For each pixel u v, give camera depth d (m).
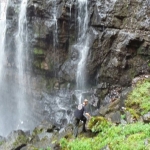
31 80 20.78
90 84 18.23
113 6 16.83
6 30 20.70
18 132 13.29
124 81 16.80
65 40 18.42
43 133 13.17
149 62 16.25
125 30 16.64
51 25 18.11
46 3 18.09
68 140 11.20
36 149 11.72
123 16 16.78
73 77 18.38
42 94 20.11
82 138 10.80
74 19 17.94
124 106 13.02
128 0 16.75
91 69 17.67
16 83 22.00
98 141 10.03
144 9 16.41
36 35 18.78
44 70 19.75
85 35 17.75
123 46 16.39
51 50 19.05
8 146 12.51
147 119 10.70
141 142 8.75
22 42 19.94
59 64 19.03
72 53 18.33
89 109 17.31
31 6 18.33
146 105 12.09
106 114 13.02
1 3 21.44
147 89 13.40
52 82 19.73
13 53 21.08
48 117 19.38
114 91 16.92
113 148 8.95
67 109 18.59
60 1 17.83
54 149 10.85
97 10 17.06
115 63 16.75
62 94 19.06
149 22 16.19
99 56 17.33
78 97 18.23
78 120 11.33
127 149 8.62
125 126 10.48
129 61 16.62
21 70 21.19
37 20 18.69
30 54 19.91
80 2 17.70
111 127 10.55
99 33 17.17
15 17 20.03
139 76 15.84
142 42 16.19
